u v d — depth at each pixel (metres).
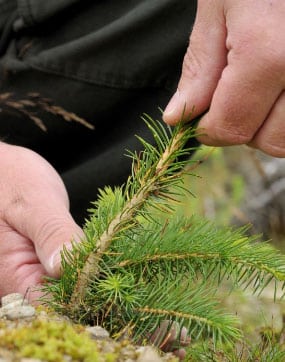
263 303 0.96
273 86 0.71
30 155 0.89
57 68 1.04
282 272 0.68
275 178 1.65
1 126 1.09
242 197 1.61
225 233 0.71
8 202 0.82
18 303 0.68
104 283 0.69
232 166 1.72
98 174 1.10
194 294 0.69
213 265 0.70
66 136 1.10
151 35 1.01
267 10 0.70
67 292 0.70
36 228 0.79
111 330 0.69
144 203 0.69
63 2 1.02
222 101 0.71
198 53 0.73
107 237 0.69
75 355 0.61
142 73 1.03
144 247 0.70
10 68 1.06
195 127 0.73
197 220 0.73
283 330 0.81
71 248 0.75
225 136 0.73
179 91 0.73
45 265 0.76
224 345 0.75
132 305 0.69
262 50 0.70
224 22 0.72
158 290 0.69
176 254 0.70
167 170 0.68
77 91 1.06
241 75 0.71
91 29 1.04
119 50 1.03
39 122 1.00
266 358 0.74
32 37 1.06
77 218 1.14
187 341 0.72
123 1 1.03
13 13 1.06
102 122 1.08
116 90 1.05
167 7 0.99
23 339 0.61
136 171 0.69
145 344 0.68
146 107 1.06
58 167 1.13
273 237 1.55
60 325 0.63
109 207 0.71
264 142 0.74
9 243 0.81
